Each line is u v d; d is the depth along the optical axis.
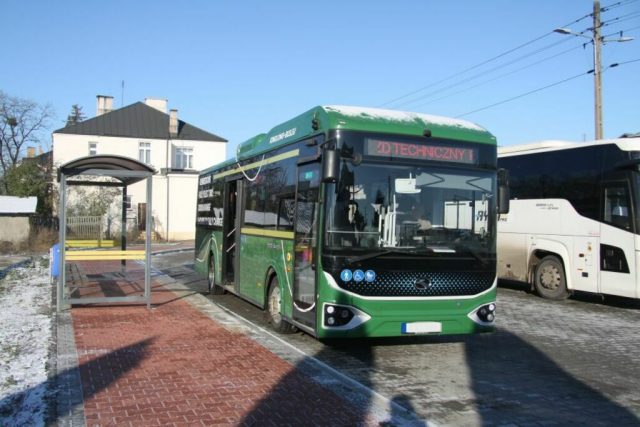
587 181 13.55
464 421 5.72
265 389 6.36
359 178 7.54
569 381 7.28
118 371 6.95
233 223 13.07
